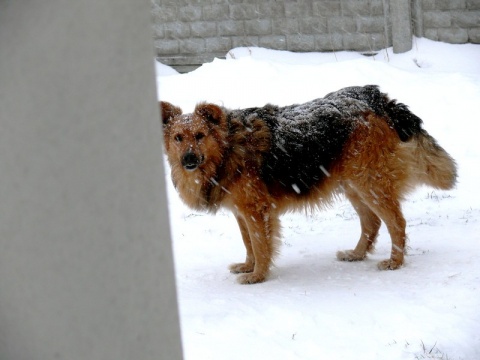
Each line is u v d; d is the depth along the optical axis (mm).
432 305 5895
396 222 7031
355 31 16141
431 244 7656
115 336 1362
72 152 1278
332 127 7102
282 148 7023
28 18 1236
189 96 14312
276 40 16672
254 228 6949
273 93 14133
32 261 1239
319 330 5512
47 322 1259
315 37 16422
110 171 1342
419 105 13086
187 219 9688
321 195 7277
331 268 7273
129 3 1387
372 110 7148
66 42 1277
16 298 1251
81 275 1298
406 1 15375
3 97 1229
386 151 7059
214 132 6789
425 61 15031
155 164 1448
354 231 8648
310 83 14344
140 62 1412
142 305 1415
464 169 10680
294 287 6676
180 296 6531
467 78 13789
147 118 1426
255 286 6809
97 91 1321
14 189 1230
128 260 1380
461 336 5270
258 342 5297
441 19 15539
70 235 1278
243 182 6879
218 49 17078
